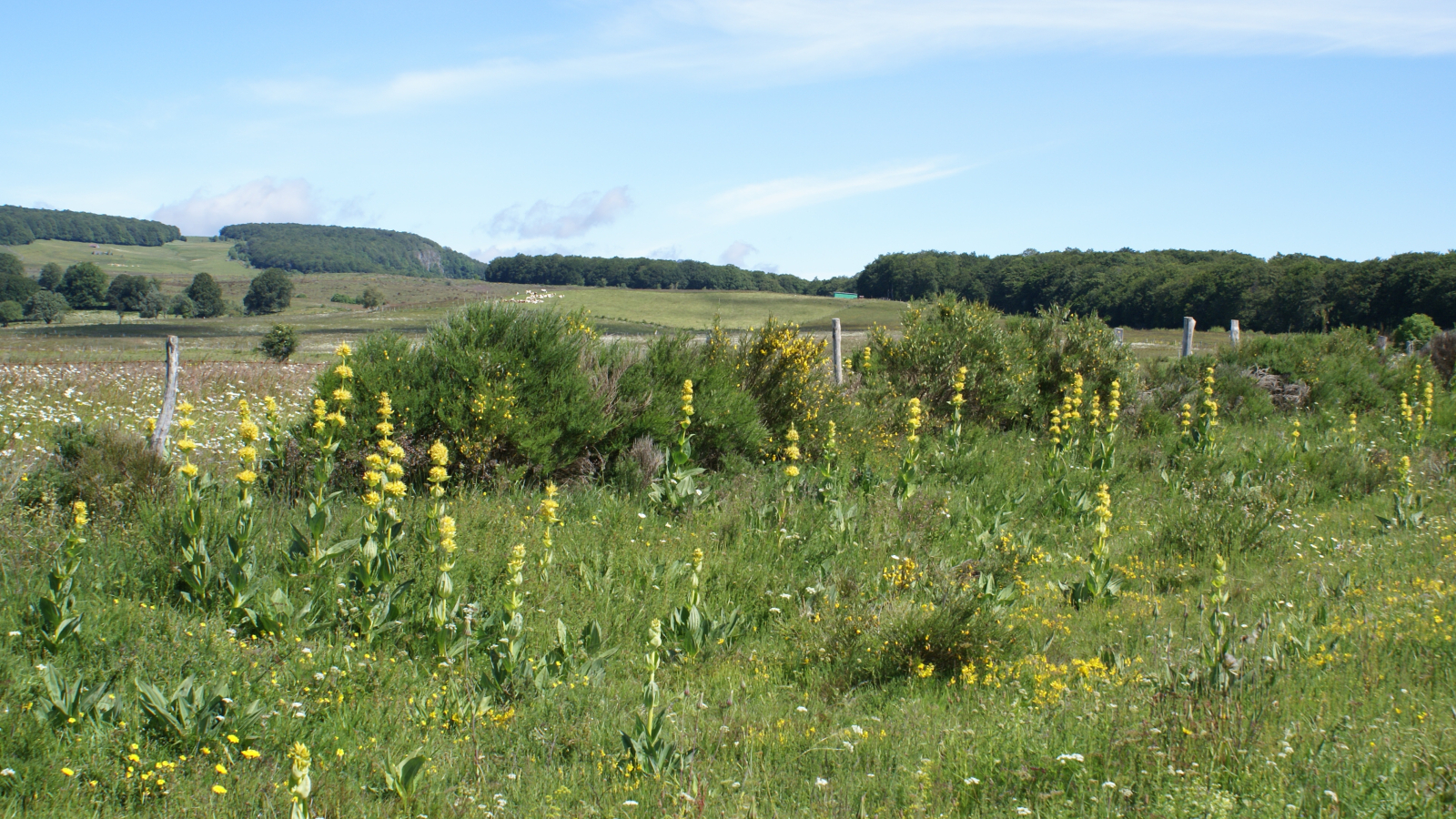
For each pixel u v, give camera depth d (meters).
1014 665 5.12
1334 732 3.74
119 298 105.19
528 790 3.73
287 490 7.56
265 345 33.28
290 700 4.40
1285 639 5.01
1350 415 14.55
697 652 5.46
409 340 9.81
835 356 14.44
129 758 3.64
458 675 4.95
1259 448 11.49
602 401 9.73
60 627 4.66
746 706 4.73
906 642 5.29
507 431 8.73
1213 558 7.31
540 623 5.57
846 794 3.62
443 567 5.30
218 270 188.88
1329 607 5.79
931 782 3.61
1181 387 14.89
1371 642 4.98
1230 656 4.48
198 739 3.91
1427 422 14.34
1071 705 4.30
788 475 8.65
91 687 4.22
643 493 8.63
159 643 4.75
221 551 5.77
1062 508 8.98
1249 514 7.98
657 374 10.53
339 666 4.78
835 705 4.80
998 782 3.66
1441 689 4.37
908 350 13.80
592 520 7.59
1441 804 3.19
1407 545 7.57
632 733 4.21
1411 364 18.34
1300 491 9.45
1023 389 13.48
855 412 11.78
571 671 5.04
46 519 6.35
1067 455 10.81
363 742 4.16
